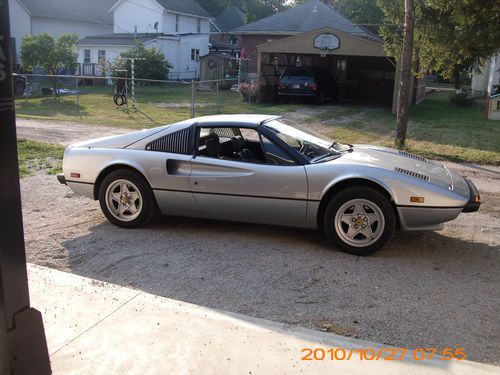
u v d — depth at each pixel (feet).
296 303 13.21
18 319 7.19
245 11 211.82
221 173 17.56
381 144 41.83
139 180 18.54
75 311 12.25
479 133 50.01
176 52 132.26
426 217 15.92
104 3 164.14
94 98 83.82
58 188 25.52
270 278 14.78
